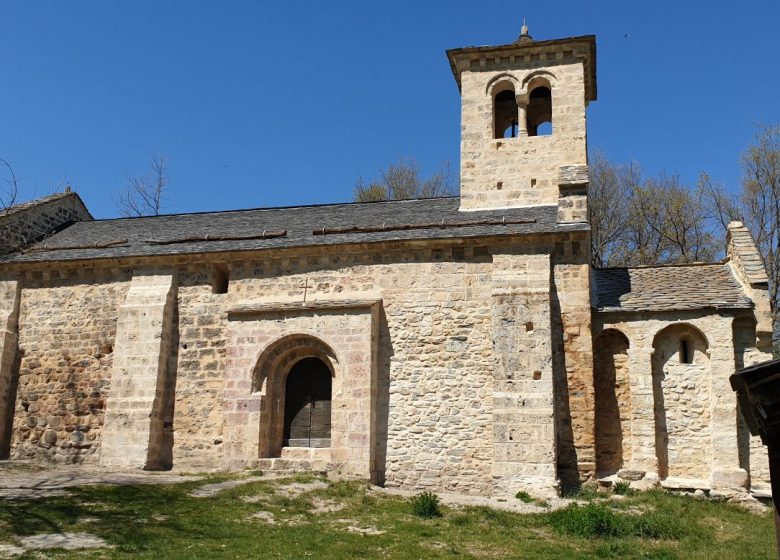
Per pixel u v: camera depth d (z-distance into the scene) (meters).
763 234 29.53
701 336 17.42
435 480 17.12
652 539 12.88
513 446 16.47
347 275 18.88
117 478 16.05
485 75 21.88
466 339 17.78
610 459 17.27
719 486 16.25
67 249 21.47
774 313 28.39
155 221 24.39
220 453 18.48
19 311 21.09
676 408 17.20
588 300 17.45
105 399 19.69
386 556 11.01
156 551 10.56
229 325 18.83
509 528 13.17
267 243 19.80
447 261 18.36
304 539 11.68
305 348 18.39
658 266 20.12
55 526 11.66
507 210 20.28
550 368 16.78
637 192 35.00
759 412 6.64
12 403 20.41
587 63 22.00
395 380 17.91
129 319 19.62
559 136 20.88
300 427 18.38
